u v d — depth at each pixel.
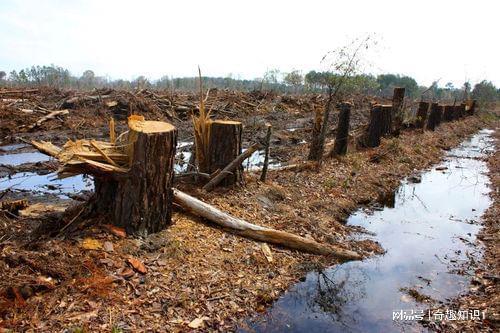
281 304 4.19
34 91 21.00
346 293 4.56
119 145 4.82
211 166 6.46
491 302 4.23
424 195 8.90
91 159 4.36
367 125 13.74
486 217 7.41
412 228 6.81
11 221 5.14
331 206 7.13
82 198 6.57
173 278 4.09
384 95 40.78
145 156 4.42
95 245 4.19
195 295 3.94
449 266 5.38
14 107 15.27
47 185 7.63
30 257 3.78
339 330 3.86
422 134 16.41
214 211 5.34
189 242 4.74
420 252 5.82
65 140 12.62
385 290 4.70
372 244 5.93
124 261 4.10
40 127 13.99
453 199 8.68
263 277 4.56
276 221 5.92
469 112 30.00
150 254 4.35
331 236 5.87
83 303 3.46
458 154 14.47
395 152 11.98
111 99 17.62
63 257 3.90
